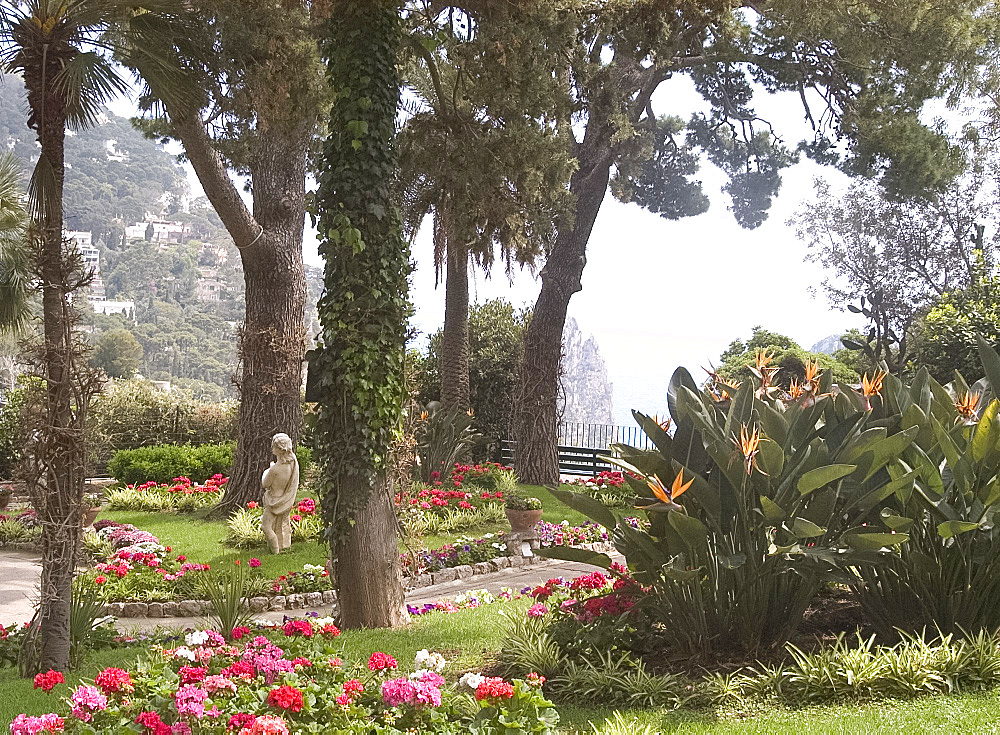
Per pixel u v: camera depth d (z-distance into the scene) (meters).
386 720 4.15
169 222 128.00
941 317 20.61
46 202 6.52
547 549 6.27
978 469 5.76
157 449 18.45
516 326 25.25
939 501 5.68
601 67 16.20
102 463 21.97
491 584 11.23
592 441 24.53
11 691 5.82
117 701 4.03
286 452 12.00
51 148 6.52
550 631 6.27
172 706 3.92
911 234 33.44
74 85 6.35
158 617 9.62
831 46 17.84
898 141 17.03
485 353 24.66
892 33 15.92
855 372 26.08
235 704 4.12
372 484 8.18
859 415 6.14
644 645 6.10
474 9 10.92
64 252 6.52
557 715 4.27
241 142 12.92
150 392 23.62
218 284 110.50
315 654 4.91
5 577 11.56
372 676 4.75
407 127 11.48
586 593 7.34
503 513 15.13
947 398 6.52
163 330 86.69
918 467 5.69
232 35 9.72
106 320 78.19
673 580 5.75
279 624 8.23
